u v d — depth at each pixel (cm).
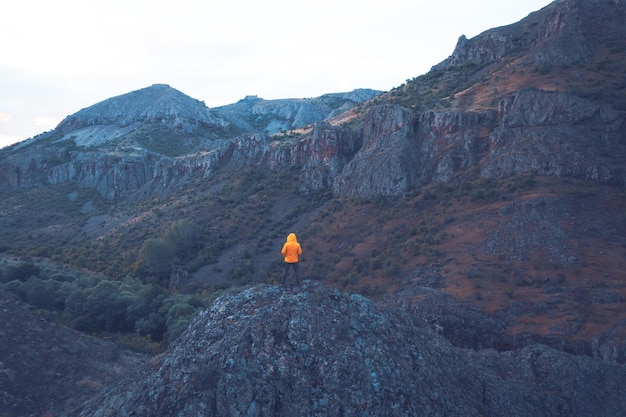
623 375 2077
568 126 5300
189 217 7756
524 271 3753
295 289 1544
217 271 5931
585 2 7450
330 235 5812
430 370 1441
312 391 1243
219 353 1323
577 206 4375
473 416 1404
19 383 2153
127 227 8494
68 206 12788
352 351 1319
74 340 2808
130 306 4616
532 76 6825
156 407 1266
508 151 5494
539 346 2217
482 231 4497
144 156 14988
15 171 15225
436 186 5828
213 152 10319
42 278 5538
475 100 7150
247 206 7556
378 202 6097
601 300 3161
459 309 3319
